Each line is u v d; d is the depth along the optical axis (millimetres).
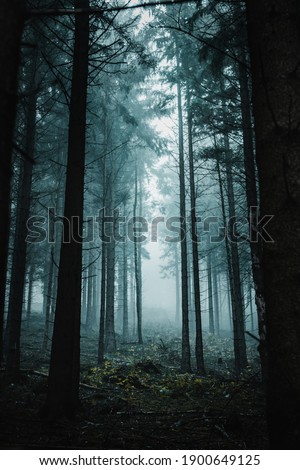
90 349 17797
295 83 2781
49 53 10414
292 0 2938
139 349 18594
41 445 3791
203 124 12281
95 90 15750
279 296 2615
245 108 9102
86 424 5402
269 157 2791
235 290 13648
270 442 2541
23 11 2105
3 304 2182
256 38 2998
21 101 10117
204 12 8148
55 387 5809
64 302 6223
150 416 6250
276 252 2670
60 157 17312
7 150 1987
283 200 2680
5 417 5000
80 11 2260
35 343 17109
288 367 2494
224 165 12453
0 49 1952
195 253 14102
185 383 9234
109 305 18281
